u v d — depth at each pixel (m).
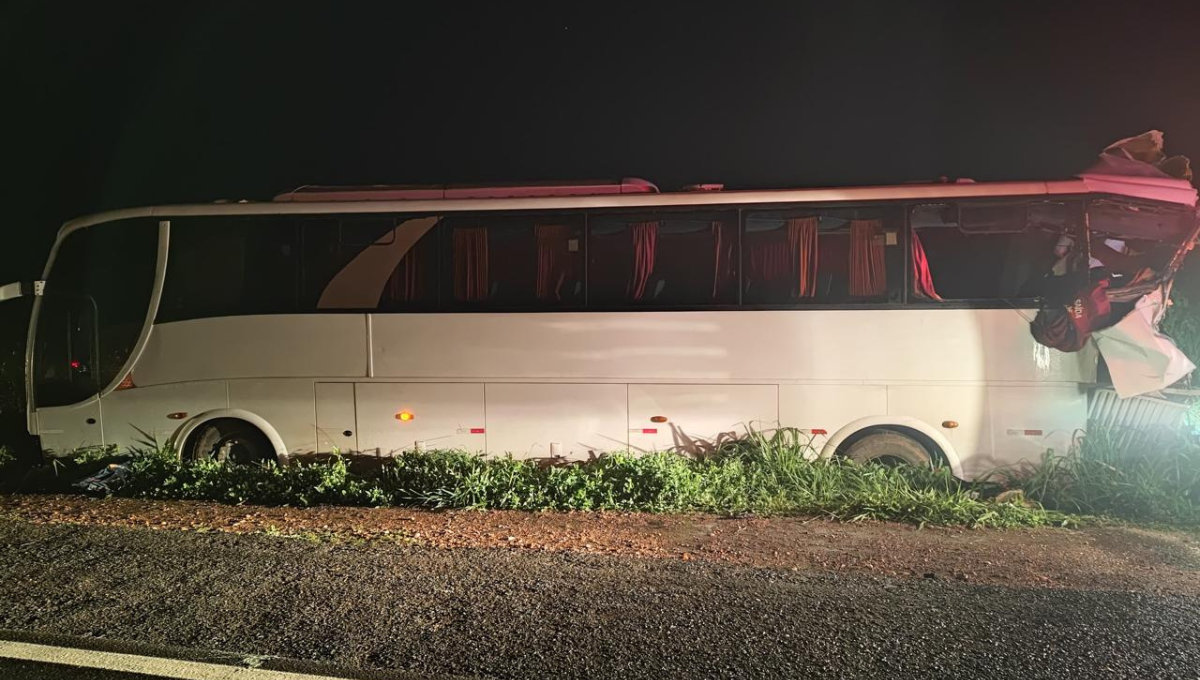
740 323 8.14
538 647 4.09
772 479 7.64
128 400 8.91
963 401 7.84
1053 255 7.79
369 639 4.18
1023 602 4.74
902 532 6.62
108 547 5.86
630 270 8.33
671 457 8.02
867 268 8.00
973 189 7.86
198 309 8.84
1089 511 7.18
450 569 5.38
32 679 3.79
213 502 7.65
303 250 8.73
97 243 8.99
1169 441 7.60
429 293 8.59
